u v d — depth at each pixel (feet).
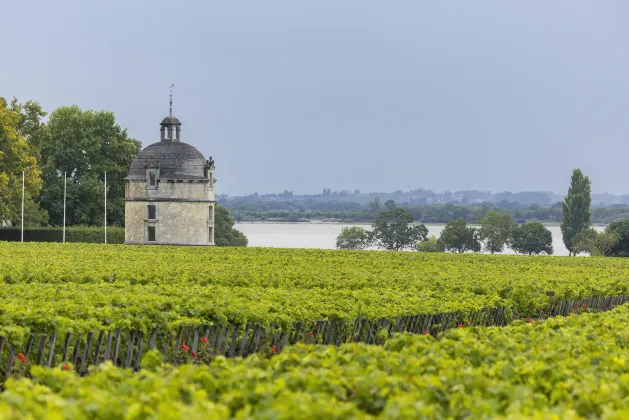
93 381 118.21
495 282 342.23
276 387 112.06
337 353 138.92
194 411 97.19
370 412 111.75
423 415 101.86
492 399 111.24
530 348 156.35
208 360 196.95
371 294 277.23
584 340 164.45
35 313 194.70
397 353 143.84
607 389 117.08
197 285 302.04
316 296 268.62
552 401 117.80
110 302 228.63
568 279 380.58
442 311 255.50
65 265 387.55
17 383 114.52
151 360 145.79
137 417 99.04
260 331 221.05
